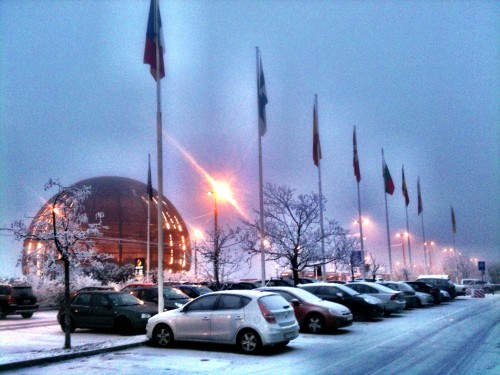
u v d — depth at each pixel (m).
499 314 22.53
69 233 12.67
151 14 17.81
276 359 11.16
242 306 12.12
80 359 11.38
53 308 30.70
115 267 46.44
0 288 23.89
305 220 25.83
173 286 23.19
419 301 27.25
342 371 9.66
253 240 27.67
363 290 21.88
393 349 12.41
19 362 10.45
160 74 17.59
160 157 16.94
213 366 10.38
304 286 20.03
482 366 9.97
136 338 13.74
